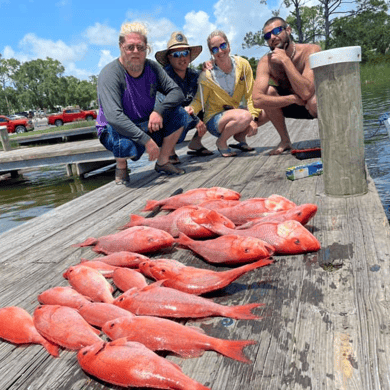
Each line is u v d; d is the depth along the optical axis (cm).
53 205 785
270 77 518
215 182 437
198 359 154
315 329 163
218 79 572
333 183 321
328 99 303
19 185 1102
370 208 288
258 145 674
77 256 282
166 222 284
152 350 159
